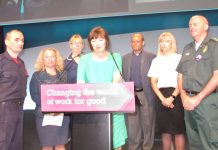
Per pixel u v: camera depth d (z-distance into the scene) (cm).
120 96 184
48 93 193
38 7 449
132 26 452
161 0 414
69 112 191
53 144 284
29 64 502
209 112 231
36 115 290
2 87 249
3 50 476
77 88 189
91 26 461
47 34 480
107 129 194
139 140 357
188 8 407
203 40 242
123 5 425
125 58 361
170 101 308
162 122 324
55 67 302
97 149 195
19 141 261
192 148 259
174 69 316
